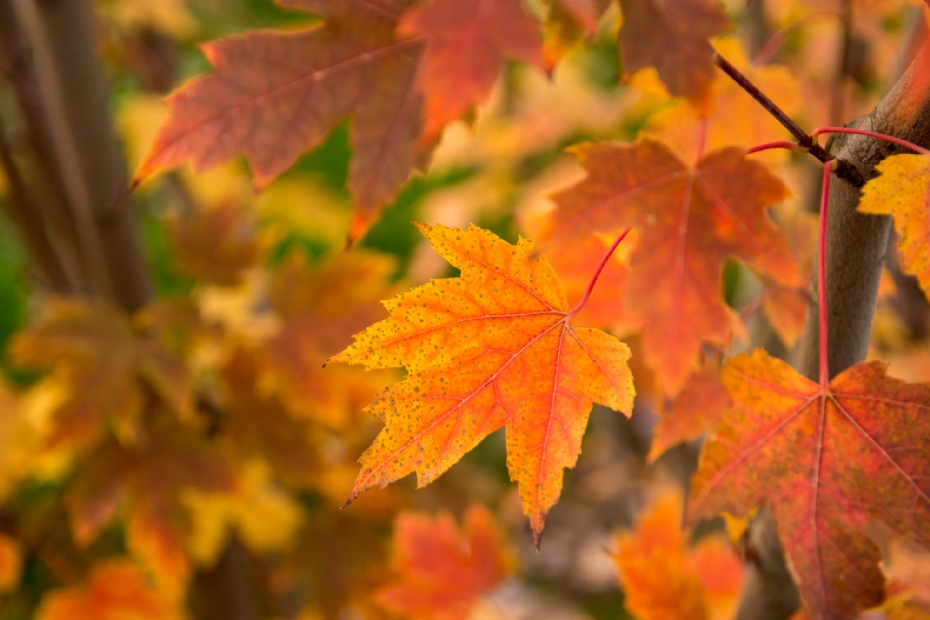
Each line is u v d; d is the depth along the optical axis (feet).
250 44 2.07
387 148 2.09
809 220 2.42
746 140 2.24
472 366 1.92
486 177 4.44
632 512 5.09
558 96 4.25
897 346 3.09
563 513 5.85
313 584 3.30
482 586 2.66
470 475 4.02
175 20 4.51
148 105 4.37
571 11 1.99
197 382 2.97
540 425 1.92
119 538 4.06
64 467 3.36
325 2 2.08
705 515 1.94
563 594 5.11
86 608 3.07
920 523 1.91
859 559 1.92
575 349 1.93
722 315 2.06
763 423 1.95
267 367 2.76
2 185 3.26
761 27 2.91
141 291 3.22
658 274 2.05
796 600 2.15
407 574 2.68
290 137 2.08
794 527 1.93
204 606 3.59
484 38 1.92
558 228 2.05
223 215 2.98
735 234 2.06
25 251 3.82
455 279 1.92
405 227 5.84
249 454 2.93
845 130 1.95
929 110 1.94
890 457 1.93
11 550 3.23
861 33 2.98
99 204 2.97
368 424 3.31
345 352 1.90
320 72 2.08
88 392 2.59
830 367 2.06
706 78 1.98
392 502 3.39
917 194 1.91
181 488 2.78
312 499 3.78
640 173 2.06
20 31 3.06
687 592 2.27
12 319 5.57
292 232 5.82
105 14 4.15
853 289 2.03
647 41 1.99
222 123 2.07
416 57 2.08
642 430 4.83
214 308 3.88
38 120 3.15
